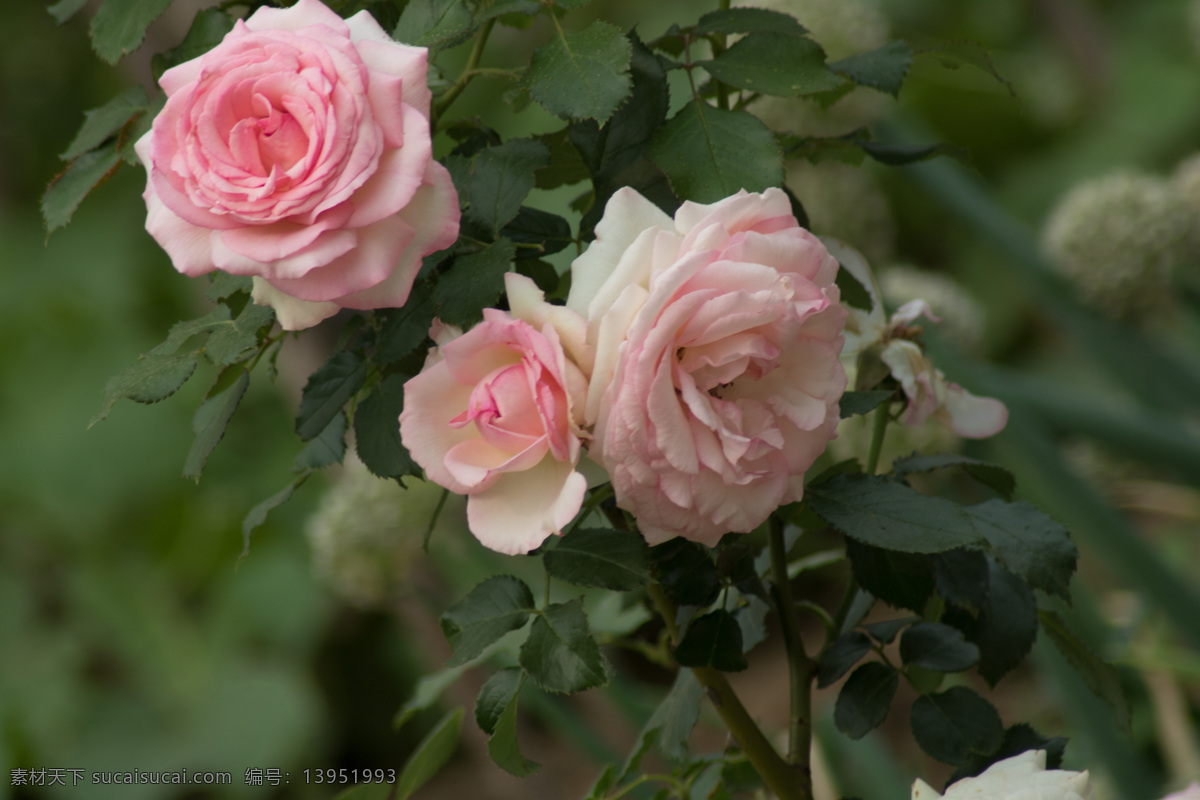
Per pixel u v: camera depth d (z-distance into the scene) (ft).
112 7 4.48
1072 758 6.15
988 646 4.69
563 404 4.30
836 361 4.37
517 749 4.45
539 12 4.43
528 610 4.43
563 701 5.58
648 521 4.33
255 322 4.39
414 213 4.30
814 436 4.37
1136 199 7.41
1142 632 6.86
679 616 4.59
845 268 4.70
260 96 4.28
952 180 7.52
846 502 4.45
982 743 4.57
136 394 4.35
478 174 4.43
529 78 4.39
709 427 4.30
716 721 5.48
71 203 4.50
